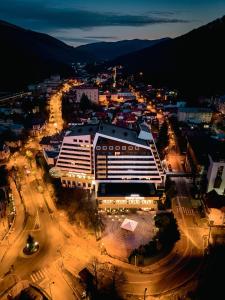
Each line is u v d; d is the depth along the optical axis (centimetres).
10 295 7275
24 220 10331
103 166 10988
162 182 11662
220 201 10281
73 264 8288
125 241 9219
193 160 12988
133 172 11006
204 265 8125
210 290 7250
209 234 9225
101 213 10656
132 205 10712
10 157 16062
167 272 7919
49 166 14262
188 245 8919
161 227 9481
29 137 19612
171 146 17462
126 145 10669
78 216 10406
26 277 7825
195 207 11012
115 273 7912
